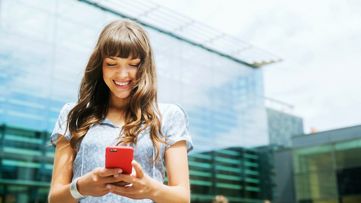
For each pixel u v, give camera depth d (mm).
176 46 15977
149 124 1433
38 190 11539
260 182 16844
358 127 15242
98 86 1549
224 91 17109
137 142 1405
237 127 17000
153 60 1524
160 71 15359
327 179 15641
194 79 16312
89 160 1412
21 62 11969
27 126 11641
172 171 1424
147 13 14648
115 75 1438
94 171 1199
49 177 11789
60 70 12570
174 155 1452
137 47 1446
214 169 15781
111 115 1524
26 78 11930
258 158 17188
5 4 12055
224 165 16141
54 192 1350
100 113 1520
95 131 1461
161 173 1468
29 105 11797
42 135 11852
